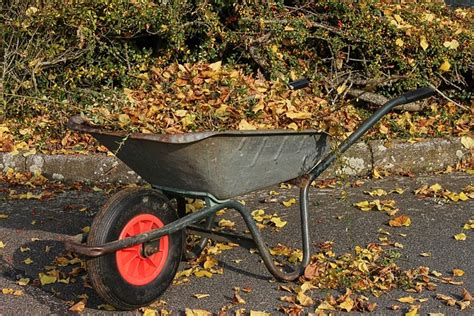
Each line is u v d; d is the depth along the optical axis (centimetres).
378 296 346
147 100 360
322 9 574
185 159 325
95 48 561
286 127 351
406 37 556
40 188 493
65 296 351
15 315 336
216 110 348
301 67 569
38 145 534
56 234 418
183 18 559
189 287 356
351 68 573
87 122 339
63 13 536
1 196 476
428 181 501
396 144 520
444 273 370
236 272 371
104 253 314
